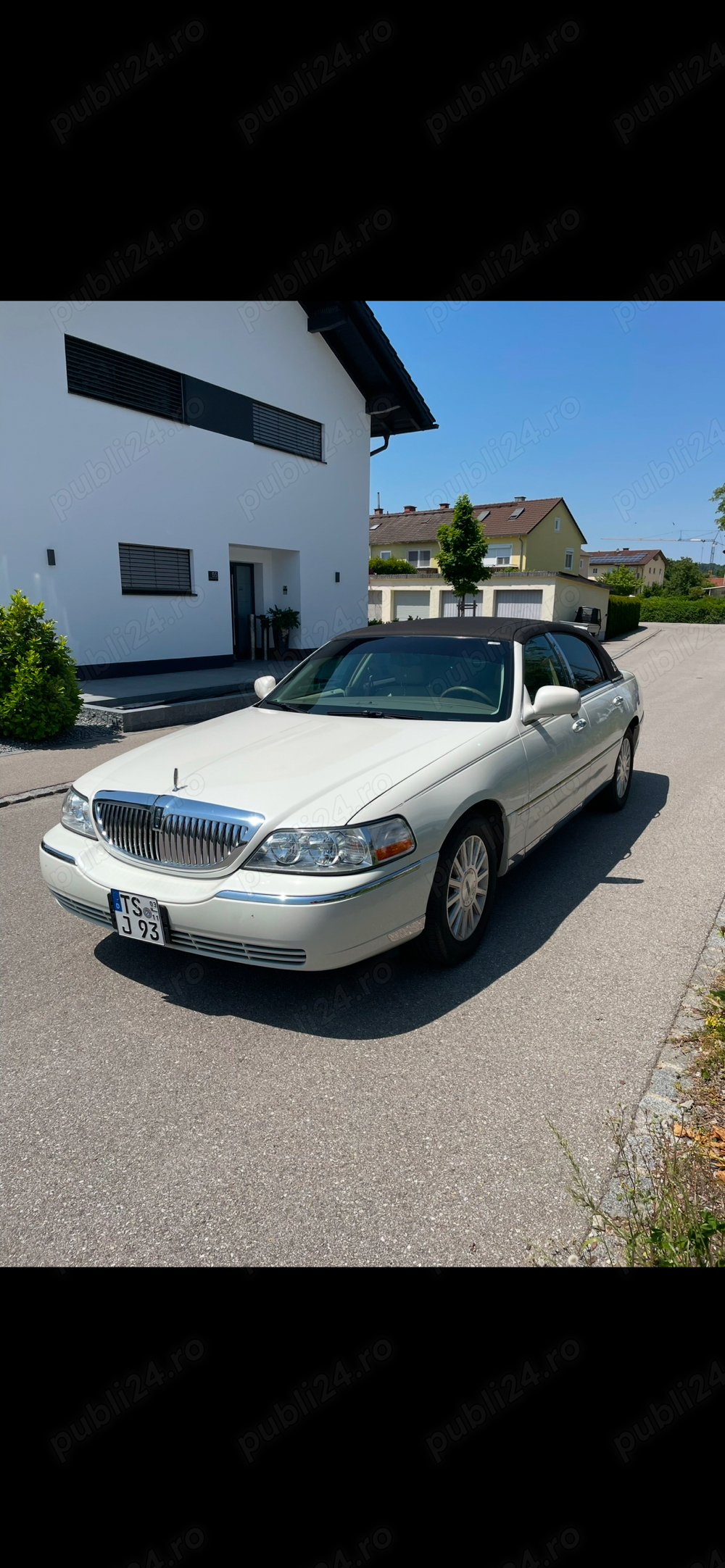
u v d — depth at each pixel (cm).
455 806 316
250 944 281
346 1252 199
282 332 1504
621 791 579
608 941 369
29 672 834
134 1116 251
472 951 354
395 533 4081
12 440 1063
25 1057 282
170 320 1272
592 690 510
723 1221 200
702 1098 252
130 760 355
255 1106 254
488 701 395
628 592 5372
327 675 449
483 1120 246
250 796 296
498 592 2858
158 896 295
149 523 1286
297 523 1625
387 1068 273
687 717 1110
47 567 1131
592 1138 236
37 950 368
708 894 426
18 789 669
